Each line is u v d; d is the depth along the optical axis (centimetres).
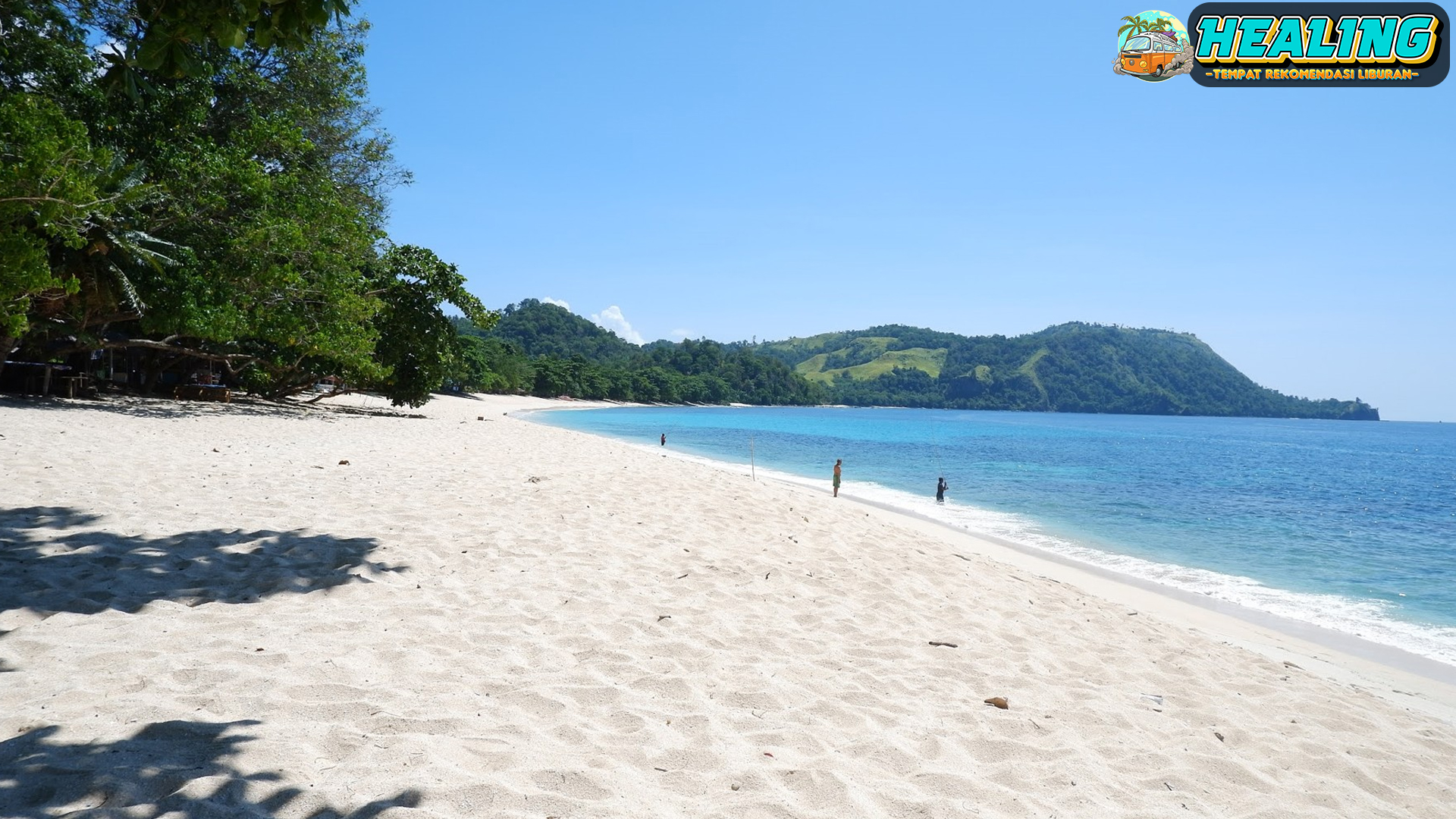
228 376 3180
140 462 1041
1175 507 2547
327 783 279
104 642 410
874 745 381
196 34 450
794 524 1055
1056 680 539
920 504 2198
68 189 1459
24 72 1755
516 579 629
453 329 3241
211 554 607
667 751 346
